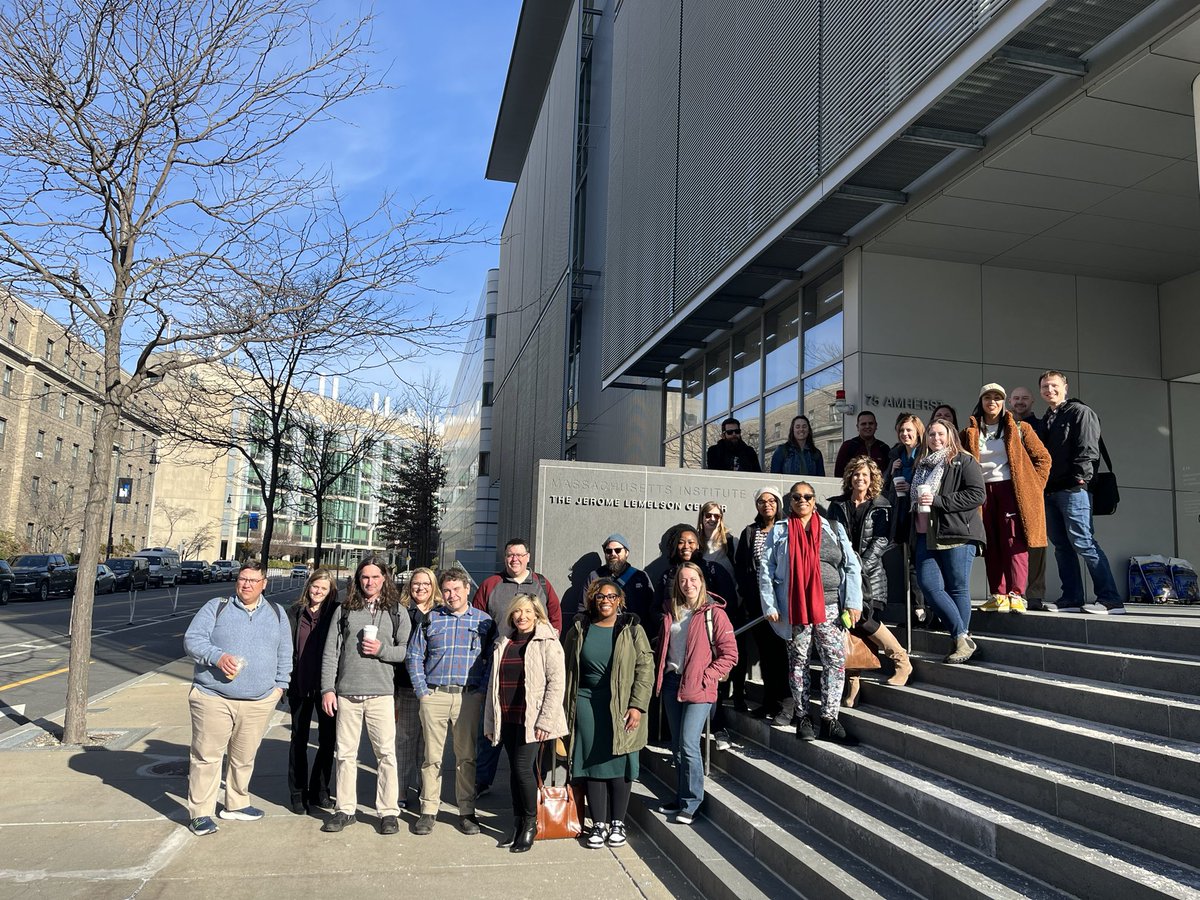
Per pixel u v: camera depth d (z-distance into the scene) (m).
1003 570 6.61
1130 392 10.88
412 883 5.04
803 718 5.84
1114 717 4.51
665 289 14.31
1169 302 11.03
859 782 5.08
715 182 12.16
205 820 5.92
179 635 20.94
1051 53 6.68
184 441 14.95
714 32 12.47
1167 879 3.19
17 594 31.02
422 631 6.34
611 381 18.41
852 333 10.54
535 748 5.84
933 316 10.55
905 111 7.46
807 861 4.38
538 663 5.80
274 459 15.20
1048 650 5.43
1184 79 6.61
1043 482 6.39
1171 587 9.92
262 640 6.09
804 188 9.28
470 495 52.69
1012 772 4.28
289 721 10.77
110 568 39.47
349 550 100.12
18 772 7.49
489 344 50.75
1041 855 3.64
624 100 17.98
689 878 5.09
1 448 43.50
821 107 9.02
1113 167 8.05
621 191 17.77
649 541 8.28
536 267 32.66
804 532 5.95
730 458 9.41
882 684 6.20
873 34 8.00
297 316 10.20
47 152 8.98
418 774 7.75
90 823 6.05
